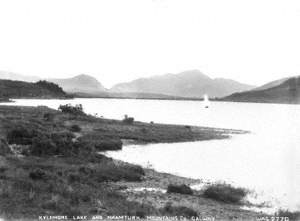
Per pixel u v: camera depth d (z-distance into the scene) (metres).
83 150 31.97
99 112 115.31
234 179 26.84
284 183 25.27
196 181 25.67
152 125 65.56
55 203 14.49
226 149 44.78
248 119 116.25
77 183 20.45
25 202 14.52
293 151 40.38
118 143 42.59
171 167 31.38
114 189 21.36
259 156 39.00
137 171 26.70
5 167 21.27
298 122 104.88
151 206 17.06
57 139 31.92
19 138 34.00
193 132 60.28
